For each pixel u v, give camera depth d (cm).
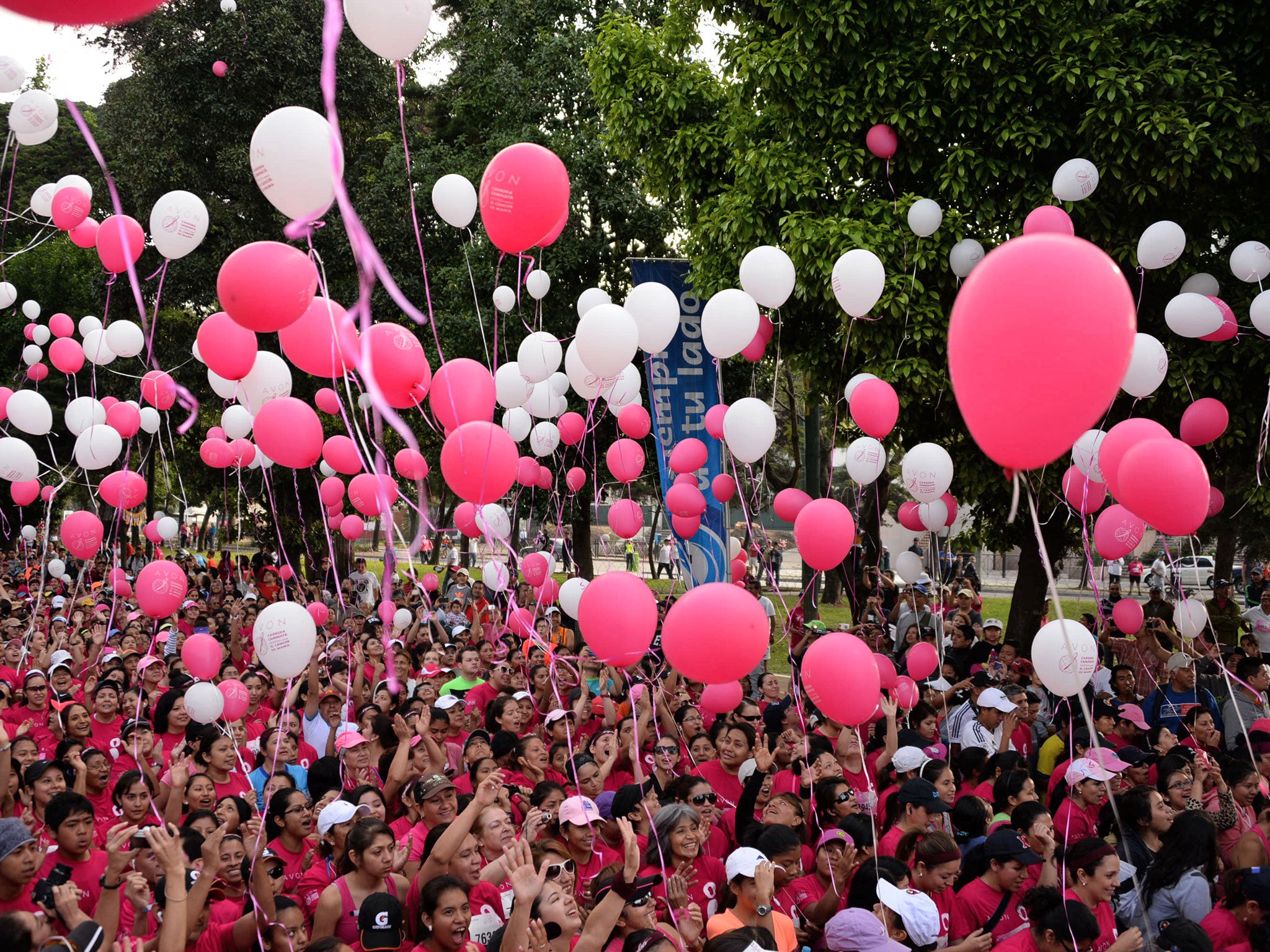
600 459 1583
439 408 616
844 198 1007
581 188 1570
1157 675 1047
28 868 434
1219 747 790
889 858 491
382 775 735
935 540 1063
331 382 1727
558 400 969
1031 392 320
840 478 2942
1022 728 859
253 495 2075
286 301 473
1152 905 530
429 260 1845
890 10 972
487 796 492
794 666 977
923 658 783
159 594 691
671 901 476
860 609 1452
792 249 974
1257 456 981
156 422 1048
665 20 1270
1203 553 2348
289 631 612
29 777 571
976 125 983
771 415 734
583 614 515
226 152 1747
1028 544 1211
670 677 907
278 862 555
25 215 2306
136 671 909
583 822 527
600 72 1234
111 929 430
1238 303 939
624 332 643
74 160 2486
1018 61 953
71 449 2259
